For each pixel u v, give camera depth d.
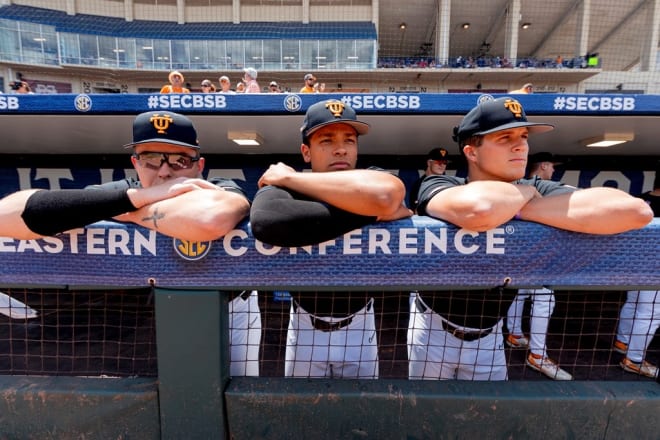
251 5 22.56
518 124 1.22
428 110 2.51
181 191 0.96
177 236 0.93
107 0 22.44
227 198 0.96
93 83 21.55
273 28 21.92
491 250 0.98
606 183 4.12
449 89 21.38
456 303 1.39
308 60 21.64
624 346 2.38
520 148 1.29
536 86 21.16
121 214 0.96
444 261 0.98
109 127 2.86
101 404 1.04
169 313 1.00
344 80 21.28
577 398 1.01
